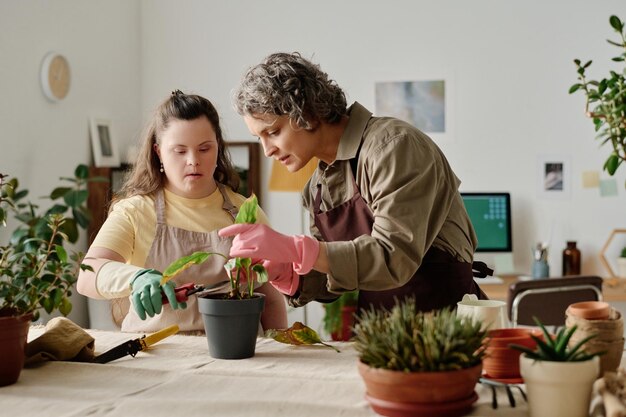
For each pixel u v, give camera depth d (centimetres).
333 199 175
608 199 401
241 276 161
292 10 423
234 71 430
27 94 339
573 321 125
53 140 359
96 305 375
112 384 132
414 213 150
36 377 137
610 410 103
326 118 163
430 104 412
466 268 176
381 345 109
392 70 415
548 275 386
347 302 369
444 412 107
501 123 407
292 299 173
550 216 406
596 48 398
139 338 158
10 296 140
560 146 404
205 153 193
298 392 125
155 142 199
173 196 199
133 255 195
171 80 437
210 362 146
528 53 404
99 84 397
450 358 107
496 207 400
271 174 395
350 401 119
